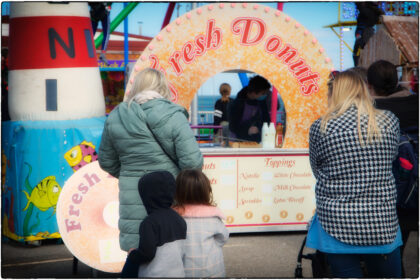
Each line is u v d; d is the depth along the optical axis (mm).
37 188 5266
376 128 2900
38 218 5277
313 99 5707
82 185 4191
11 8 5461
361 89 3031
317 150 3006
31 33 5348
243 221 5574
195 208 3098
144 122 3385
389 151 2934
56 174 5297
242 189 5551
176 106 3467
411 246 5281
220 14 5410
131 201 3432
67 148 5324
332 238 2891
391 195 2912
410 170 3512
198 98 9305
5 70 6004
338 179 2912
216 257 3066
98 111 5652
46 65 5355
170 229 2875
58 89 5371
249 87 6551
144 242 2809
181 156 3381
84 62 5531
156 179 2896
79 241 4078
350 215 2838
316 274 3656
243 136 6492
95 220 4145
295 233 5801
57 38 5379
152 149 3404
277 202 5629
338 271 2918
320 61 5668
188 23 5344
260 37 5531
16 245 5453
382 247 2863
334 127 2930
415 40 7270
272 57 5586
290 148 5680
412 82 6809
